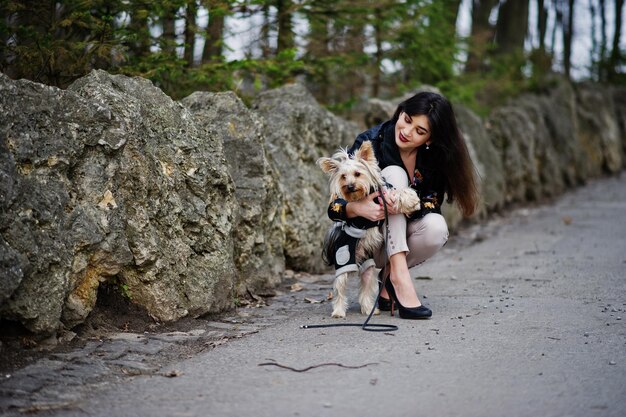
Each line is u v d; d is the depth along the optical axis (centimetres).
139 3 612
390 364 390
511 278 684
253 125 604
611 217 1204
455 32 1287
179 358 409
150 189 470
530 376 369
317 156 757
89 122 434
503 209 1312
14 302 377
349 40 988
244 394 343
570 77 2267
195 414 318
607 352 414
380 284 525
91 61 584
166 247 478
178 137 504
